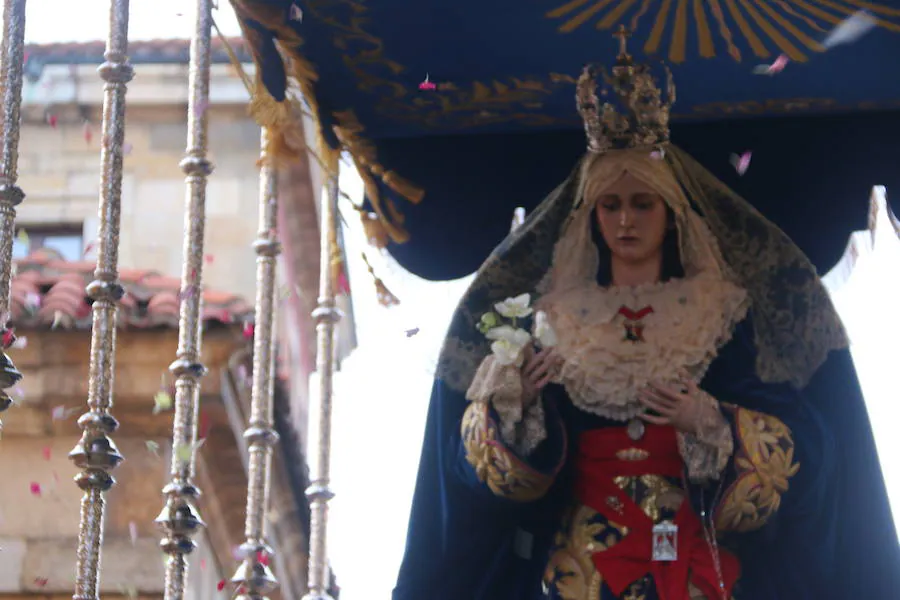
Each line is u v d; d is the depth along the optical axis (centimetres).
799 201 1077
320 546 1109
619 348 939
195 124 1003
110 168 941
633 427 938
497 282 993
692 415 918
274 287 1086
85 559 897
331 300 1130
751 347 966
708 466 914
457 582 958
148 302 1491
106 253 933
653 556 915
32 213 1991
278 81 974
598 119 977
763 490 909
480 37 988
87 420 912
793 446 927
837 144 1077
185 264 992
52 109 2014
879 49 980
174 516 954
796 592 938
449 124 1076
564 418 953
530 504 948
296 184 1733
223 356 1493
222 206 1984
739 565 934
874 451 953
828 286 1066
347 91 1038
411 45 995
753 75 1017
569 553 930
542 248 994
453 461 952
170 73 2009
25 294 1487
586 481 944
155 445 1141
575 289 966
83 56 2030
